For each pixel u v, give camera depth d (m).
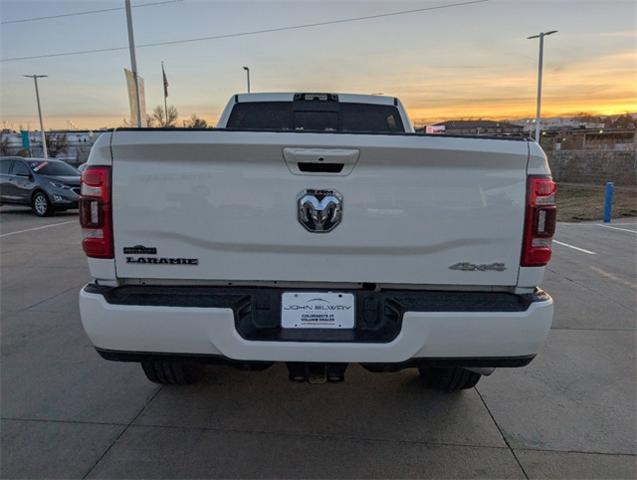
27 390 3.48
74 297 5.78
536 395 3.48
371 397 3.43
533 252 2.43
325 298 2.49
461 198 2.38
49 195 13.86
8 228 11.68
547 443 2.89
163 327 2.38
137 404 3.30
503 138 2.38
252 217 2.39
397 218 2.39
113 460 2.69
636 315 5.24
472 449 2.83
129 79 15.28
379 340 2.41
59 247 9.11
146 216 2.40
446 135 2.34
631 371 3.88
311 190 2.37
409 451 2.81
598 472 2.64
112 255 2.44
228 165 2.36
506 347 2.42
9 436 2.91
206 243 2.42
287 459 2.72
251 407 3.28
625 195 22.73
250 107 5.03
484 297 2.47
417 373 3.82
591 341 4.50
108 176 2.39
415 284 2.47
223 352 2.38
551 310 2.45
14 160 14.73
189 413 3.19
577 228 12.58
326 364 2.47
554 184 2.43
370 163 2.35
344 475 2.59
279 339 2.40
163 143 2.32
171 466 2.65
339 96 5.04
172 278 2.46
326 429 3.03
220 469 2.63
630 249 9.31
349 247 2.41
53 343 4.34
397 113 5.09
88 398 3.37
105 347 2.45
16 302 5.58
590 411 3.26
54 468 2.62
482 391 3.54
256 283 2.50
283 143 2.30
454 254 2.43
